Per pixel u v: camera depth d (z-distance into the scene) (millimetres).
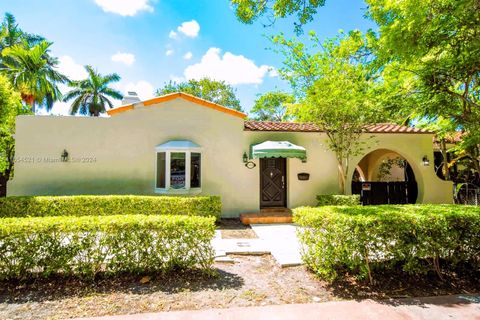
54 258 5727
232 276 6391
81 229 5863
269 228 11820
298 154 13523
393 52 7176
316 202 15094
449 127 12336
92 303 4914
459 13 5992
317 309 4797
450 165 16938
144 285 5691
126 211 11969
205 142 14547
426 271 5949
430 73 8078
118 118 13992
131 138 14047
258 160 14914
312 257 6484
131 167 13945
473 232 6129
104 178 13727
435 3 5945
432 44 6742
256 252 8227
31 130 13430
